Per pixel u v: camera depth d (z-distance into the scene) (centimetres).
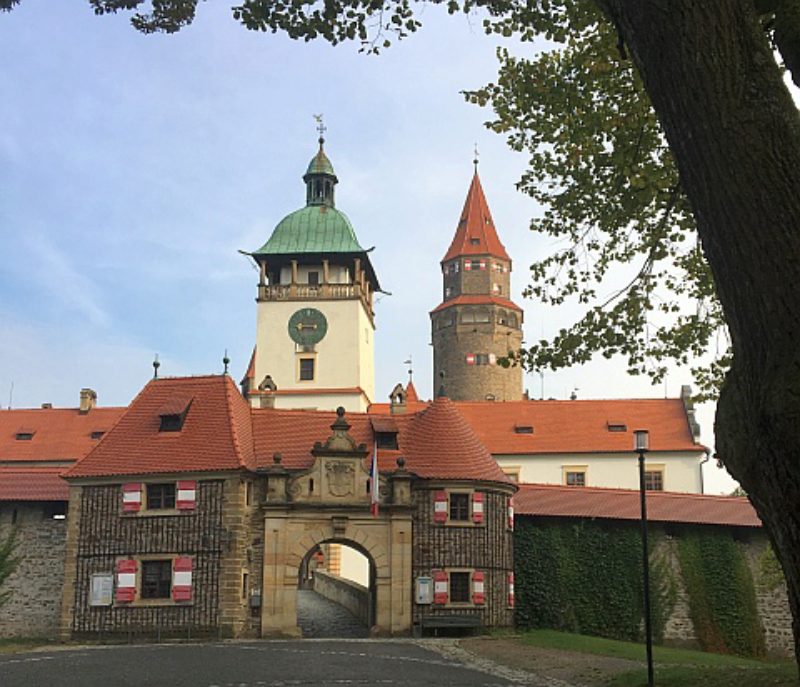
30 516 4806
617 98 2273
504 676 2769
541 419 7438
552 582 4844
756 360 1061
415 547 4478
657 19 1086
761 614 4962
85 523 4491
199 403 4759
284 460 4597
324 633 4547
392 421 4850
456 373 11362
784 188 1037
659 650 3806
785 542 1032
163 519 4409
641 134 2252
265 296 7806
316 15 1822
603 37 2161
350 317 7731
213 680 2541
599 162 2327
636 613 4859
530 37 2172
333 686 2444
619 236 2412
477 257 11662
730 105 1056
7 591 4716
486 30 2172
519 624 4766
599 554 4919
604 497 5091
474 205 12012
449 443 4722
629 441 7106
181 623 4275
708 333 2389
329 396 7569
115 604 4353
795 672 2200
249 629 4288
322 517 4419
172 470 4431
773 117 1051
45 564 4734
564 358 2356
